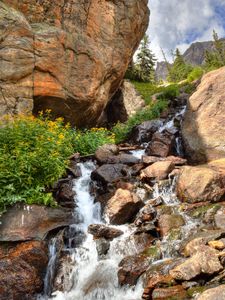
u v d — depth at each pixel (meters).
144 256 6.60
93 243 7.07
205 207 7.63
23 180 7.76
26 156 8.02
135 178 9.18
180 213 7.66
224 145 10.62
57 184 8.35
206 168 8.59
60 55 13.62
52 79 13.33
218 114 11.41
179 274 5.57
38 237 6.99
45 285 6.68
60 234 7.30
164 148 11.44
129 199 7.86
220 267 5.50
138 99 20.55
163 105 16.72
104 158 10.10
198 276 5.46
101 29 16.47
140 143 13.73
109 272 6.45
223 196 7.98
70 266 6.76
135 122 16.02
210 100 11.98
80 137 11.72
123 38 17.59
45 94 13.12
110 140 12.72
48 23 14.26
